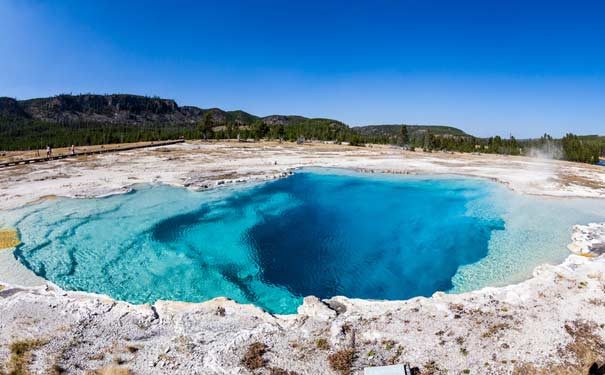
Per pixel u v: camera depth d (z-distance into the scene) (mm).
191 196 39719
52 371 12070
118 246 25875
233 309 16344
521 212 35562
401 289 21828
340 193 44906
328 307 16531
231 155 77562
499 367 12602
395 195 44125
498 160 83312
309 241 28812
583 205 37625
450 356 13164
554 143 111312
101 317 15430
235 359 13008
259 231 30375
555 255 25047
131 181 45000
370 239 29500
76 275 21547
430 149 112625
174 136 151625
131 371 12250
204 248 26453
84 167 54875
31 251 24172
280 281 22469
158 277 21938
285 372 12391
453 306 16516
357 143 122250
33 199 35375
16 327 14539
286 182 50219
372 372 11805
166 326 15008
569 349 13453
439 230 31562
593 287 17781
